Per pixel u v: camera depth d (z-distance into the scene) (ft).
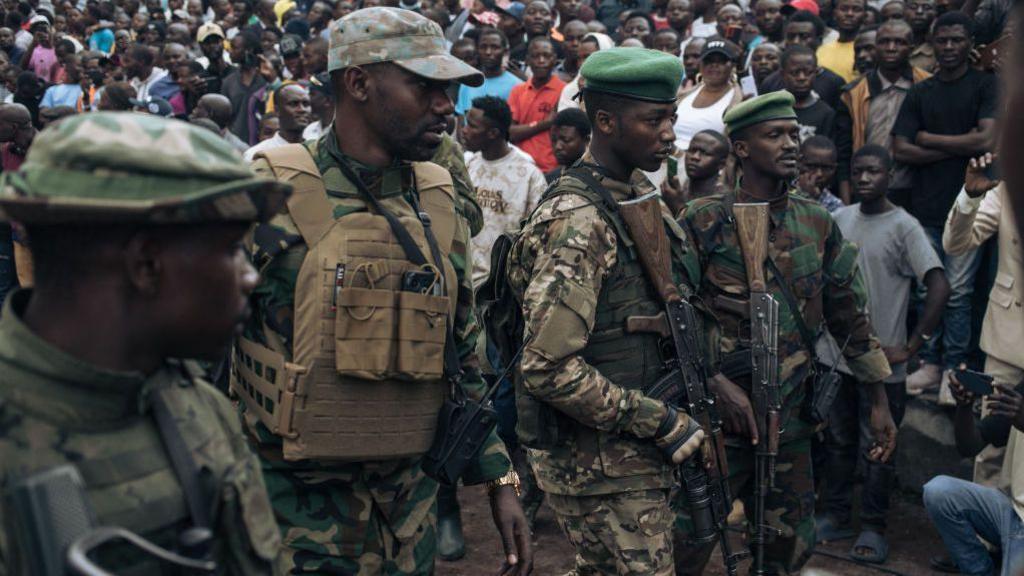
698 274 11.03
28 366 3.66
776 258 11.06
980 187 13.64
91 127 3.57
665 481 9.05
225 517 4.15
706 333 10.71
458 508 14.52
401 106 7.22
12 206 3.46
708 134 14.88
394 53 7.17
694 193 15.21
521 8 29.27
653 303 9.23
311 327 7.02
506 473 8.09
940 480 12.05
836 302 11.60
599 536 9.07
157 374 4.05
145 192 3.57
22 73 32.76
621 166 9.21
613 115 9.01
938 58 17.33
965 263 16.34
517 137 22.26
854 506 16.21
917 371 17.29
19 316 3.83
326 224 7.16
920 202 17.58
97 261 3.71
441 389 7.61
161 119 3.75
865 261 14.85
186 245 3.77
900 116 17.78
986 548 12.05
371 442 7.16
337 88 7.39
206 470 4.05
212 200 3.62
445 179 7.98
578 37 24.91
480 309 9.57
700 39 22.35
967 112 17.02
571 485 9.06
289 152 7.32
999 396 10.88
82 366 3.68
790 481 11.17
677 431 8.78
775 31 25.34
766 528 10.78
